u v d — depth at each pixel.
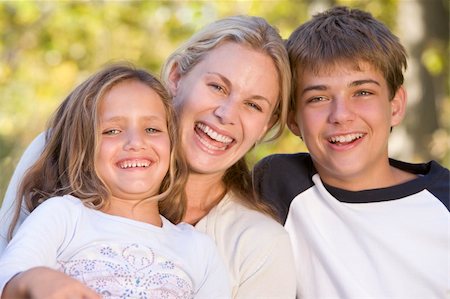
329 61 3.16
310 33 3.30
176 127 2.99
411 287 3.12
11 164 9.45
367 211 3.20
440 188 3.24
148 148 2.83
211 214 3.07
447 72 11.01
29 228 2.60
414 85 9.89
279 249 2.99
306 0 10.41
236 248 2.95
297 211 3.26
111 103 2.84
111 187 2.82
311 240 3.21
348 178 3.22
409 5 9.95
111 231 2.73
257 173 3.42
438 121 11.11
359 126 3.16
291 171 3.35
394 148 9.99
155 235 2.80
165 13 10.74
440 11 10.08
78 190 2.81
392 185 3.26
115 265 2.65
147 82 2.92
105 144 2.81
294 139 9.57
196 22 10.41
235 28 3.07
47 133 3.09
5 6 10.79
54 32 10.74
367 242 3.16
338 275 3.13
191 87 3.04
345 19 3.34
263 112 3.06
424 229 3.16
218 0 10.02
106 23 10.62
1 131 10.57
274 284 2.95
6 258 2.43
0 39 10.77
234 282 2.93
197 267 2.83
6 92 10.71
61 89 10.70
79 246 2.67
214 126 2.98
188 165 3.04
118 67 2.95
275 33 3.12
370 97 3.20
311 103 3.23
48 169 2.95
